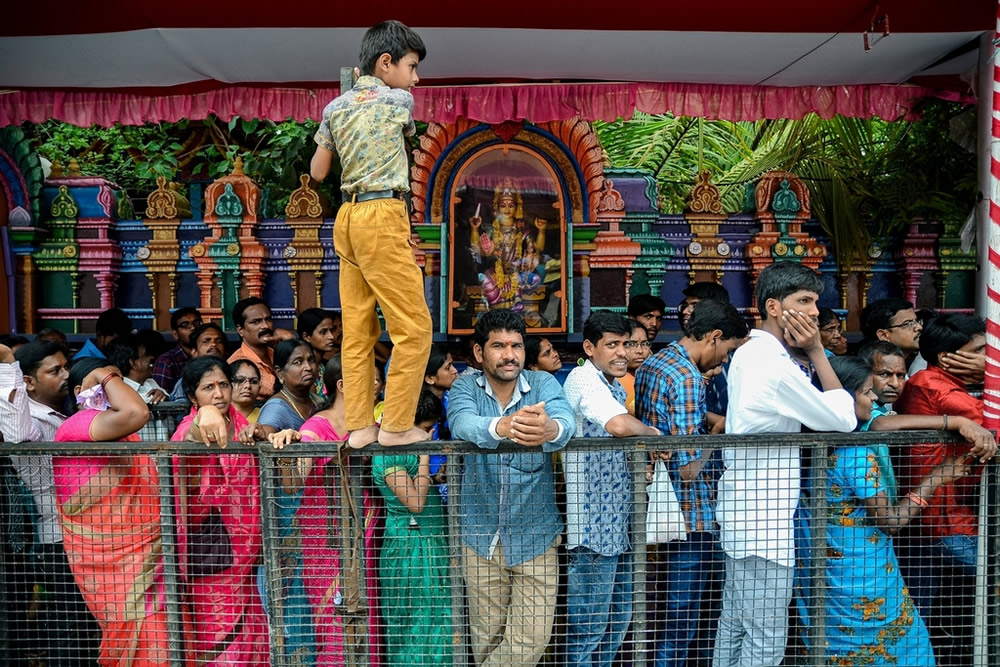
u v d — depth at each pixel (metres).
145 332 5.09
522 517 3.35
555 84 5.57
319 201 6.18
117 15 4.36
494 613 3.38
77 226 6.19
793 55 5.04
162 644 3.40
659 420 3.50
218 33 4.61
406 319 2.90
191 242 6.28
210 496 3.42
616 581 3.49
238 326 5.24
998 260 3.33
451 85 5.60
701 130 8.29
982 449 3.15
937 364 3.81
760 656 3.32
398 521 3.45
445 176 5.95
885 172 6.49
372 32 2.97
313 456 3.13
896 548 3.57
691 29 4.59
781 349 3.32
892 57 5.09
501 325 3.35
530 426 2.98
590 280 6.18
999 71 3.45
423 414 3.84
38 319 6.21
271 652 3.22
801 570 3.41
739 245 6.30
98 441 3.28
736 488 3.32
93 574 3.39
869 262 6.29
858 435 3.16
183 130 7.95
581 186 6.02
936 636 3.41
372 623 3.41
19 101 5.56
